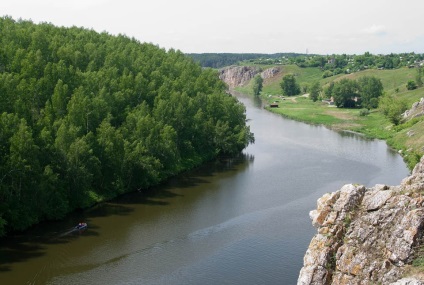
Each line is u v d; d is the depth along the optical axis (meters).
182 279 61.69
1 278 61.16
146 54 165.75
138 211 88.25
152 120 109.06
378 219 47.16
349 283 45.69
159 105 117.69
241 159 131.50
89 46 136.88
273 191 101.00
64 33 153.88
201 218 84.75
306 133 174.75
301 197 96.62
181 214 86.81
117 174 97.62
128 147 99.75
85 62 129.25
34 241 73.38
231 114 142.00
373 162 126.75
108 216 85.38
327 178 110.94
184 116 124.81
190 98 133.00
